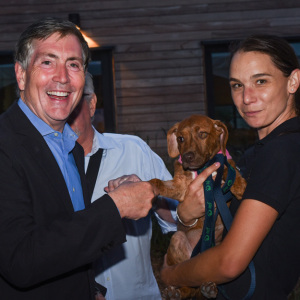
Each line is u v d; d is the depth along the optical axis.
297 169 1.96
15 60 2.32
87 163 3.16
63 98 2.30
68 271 1.92
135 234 3.14
